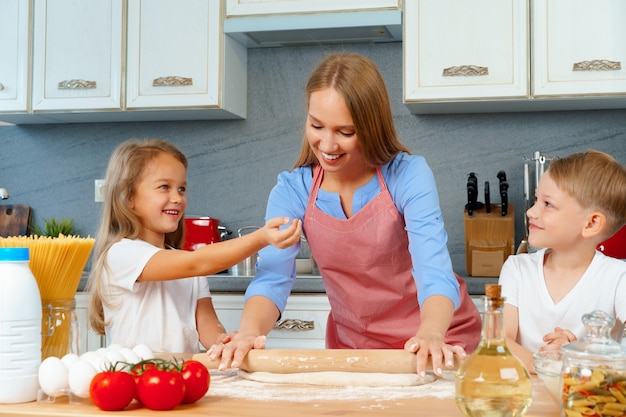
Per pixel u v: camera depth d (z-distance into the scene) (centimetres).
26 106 315
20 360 111
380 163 152
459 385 95
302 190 166
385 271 166
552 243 169
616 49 273
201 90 304
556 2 276
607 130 306
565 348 97
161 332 168
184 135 338
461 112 314
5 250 113
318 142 141
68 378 110
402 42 315
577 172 167
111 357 116
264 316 152
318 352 127
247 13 300
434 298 140
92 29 312
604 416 92
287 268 160
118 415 101
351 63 140
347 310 176
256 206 332
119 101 309
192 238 300
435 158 317
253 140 333
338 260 166
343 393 115
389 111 147
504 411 92
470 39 282
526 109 306
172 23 306
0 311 111
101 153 346
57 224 341
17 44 316
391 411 101
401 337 174
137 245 165
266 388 120
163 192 175
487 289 97
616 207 167
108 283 168
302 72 330
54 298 125
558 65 276
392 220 159
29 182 351
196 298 180
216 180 335
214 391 117
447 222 315
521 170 311
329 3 292
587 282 168
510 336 171
